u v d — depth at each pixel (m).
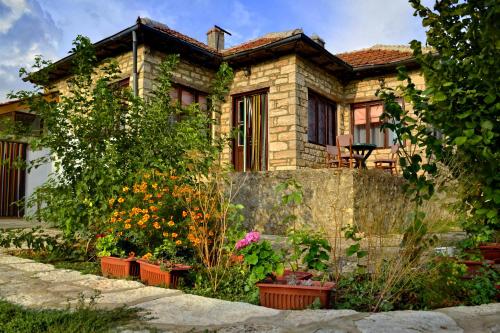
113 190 5.09
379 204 3.99
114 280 4.11
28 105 5.59
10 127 5.64
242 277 3.90
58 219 5.28
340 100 12.94
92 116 5.59
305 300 3.14
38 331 2.50
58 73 11.85
